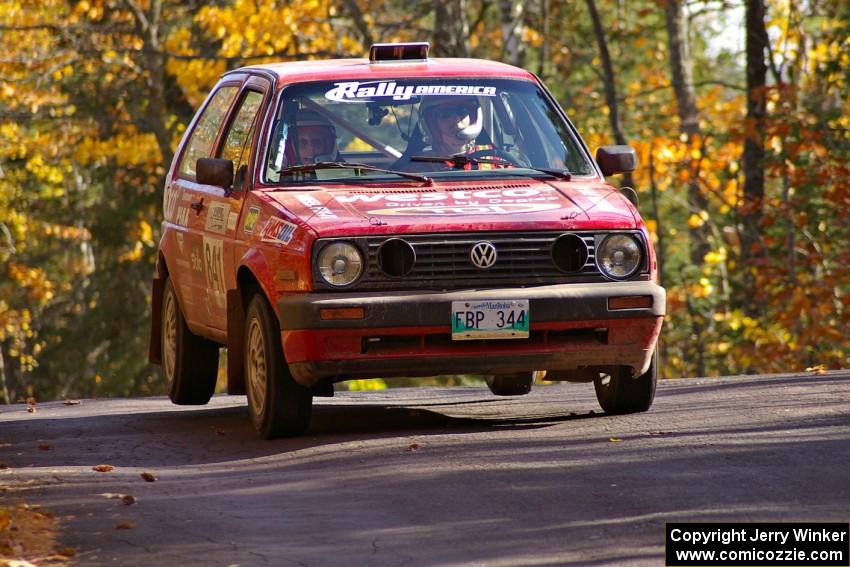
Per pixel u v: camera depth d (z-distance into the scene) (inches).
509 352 1107.9
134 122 4320.9
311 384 1111.0
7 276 5428.2
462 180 1206.9
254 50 3964.1
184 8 4249.5
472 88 1269.7
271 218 1152.2
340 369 1090.1
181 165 1476.4
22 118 4350.4
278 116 1240.2
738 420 1131.9
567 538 768.3
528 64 4613.7
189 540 807.7
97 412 1561.3
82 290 5526.6
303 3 3939.5
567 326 1110.4
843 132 3009.4
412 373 1103.6
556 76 4707.2
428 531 801.6
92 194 5177.2
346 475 981.8
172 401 1482.5
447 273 1102.4
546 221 1115.3
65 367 4943.4
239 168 1268.5
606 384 1247.5
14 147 4680.1
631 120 4493.1
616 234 1130.0
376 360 1093.1
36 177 5324.8
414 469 983.0
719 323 3437.5
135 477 1027.3
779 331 3088.1
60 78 4377.5
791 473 906.7
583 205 1149.1
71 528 849.5
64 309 5718.5
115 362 4835.1
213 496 935.0
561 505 847.7
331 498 907.4
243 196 1223.5
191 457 1128.8
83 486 987.3
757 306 3137.3
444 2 3474.4
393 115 1244.5
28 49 4367.6
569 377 1259.8
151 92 4178.2
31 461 1149.1
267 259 1133.7
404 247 1096.2
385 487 931.3
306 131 1230.9
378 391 1715.1
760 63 3336.6
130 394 4867.1
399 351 1096.2
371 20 4151.1
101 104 4463.6
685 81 4498.0
